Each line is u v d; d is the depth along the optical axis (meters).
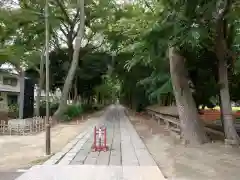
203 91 12.12
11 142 11.58
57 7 25.33
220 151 9.38
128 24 16.19
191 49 10.52
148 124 19.91
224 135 11.09
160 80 15.54
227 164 7.71
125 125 19.19
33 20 21.83
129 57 25.23
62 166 7.46
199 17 8.04
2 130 14.12
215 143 10.68
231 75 12.99
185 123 11.02
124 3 22.75
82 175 6.60
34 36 24.08
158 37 8.06
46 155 8.93
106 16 26.03
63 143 11.41
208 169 7.22
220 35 10.10
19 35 23.58
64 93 22.81
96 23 29.05
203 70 12.24
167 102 22.06
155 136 13.71
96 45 32.88
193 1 7.29
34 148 10.22
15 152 9.49
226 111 10.56
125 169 7.17
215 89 11.45
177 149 9.97
